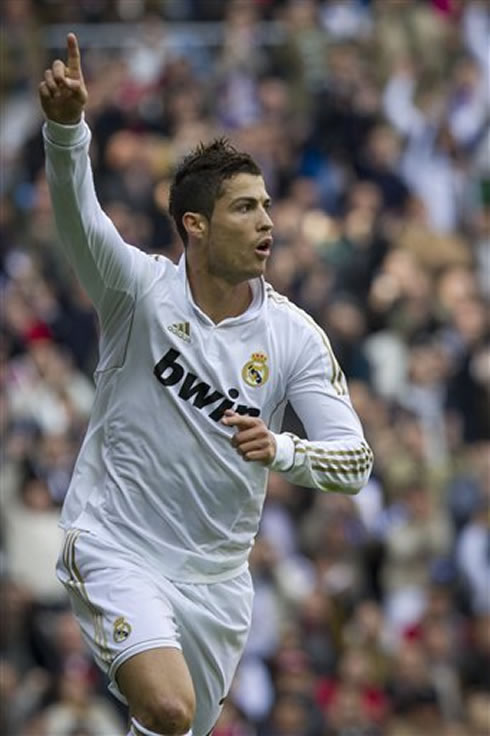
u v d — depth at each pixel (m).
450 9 52.28
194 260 16.72
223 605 16.86
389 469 37.53
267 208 16.81
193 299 16.72
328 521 36.06
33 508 34.31
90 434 16.95
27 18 49.56
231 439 15.94
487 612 36.00
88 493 16.84
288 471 16.31
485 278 45.88
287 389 16.95
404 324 41.81
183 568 16.64
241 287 16.81
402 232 45.78
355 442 16.72
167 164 43.81
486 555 36.97
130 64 48.88
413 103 50.09
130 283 16.59
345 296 42.25
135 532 16.59
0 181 44.66
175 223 16.91
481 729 33.34
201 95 47.81
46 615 33.41
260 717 33.22
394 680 33.72
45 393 36.72
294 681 33.19
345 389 17.06
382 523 36.78
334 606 35.09
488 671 34.50
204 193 16.59
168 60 48.50
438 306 43.12
